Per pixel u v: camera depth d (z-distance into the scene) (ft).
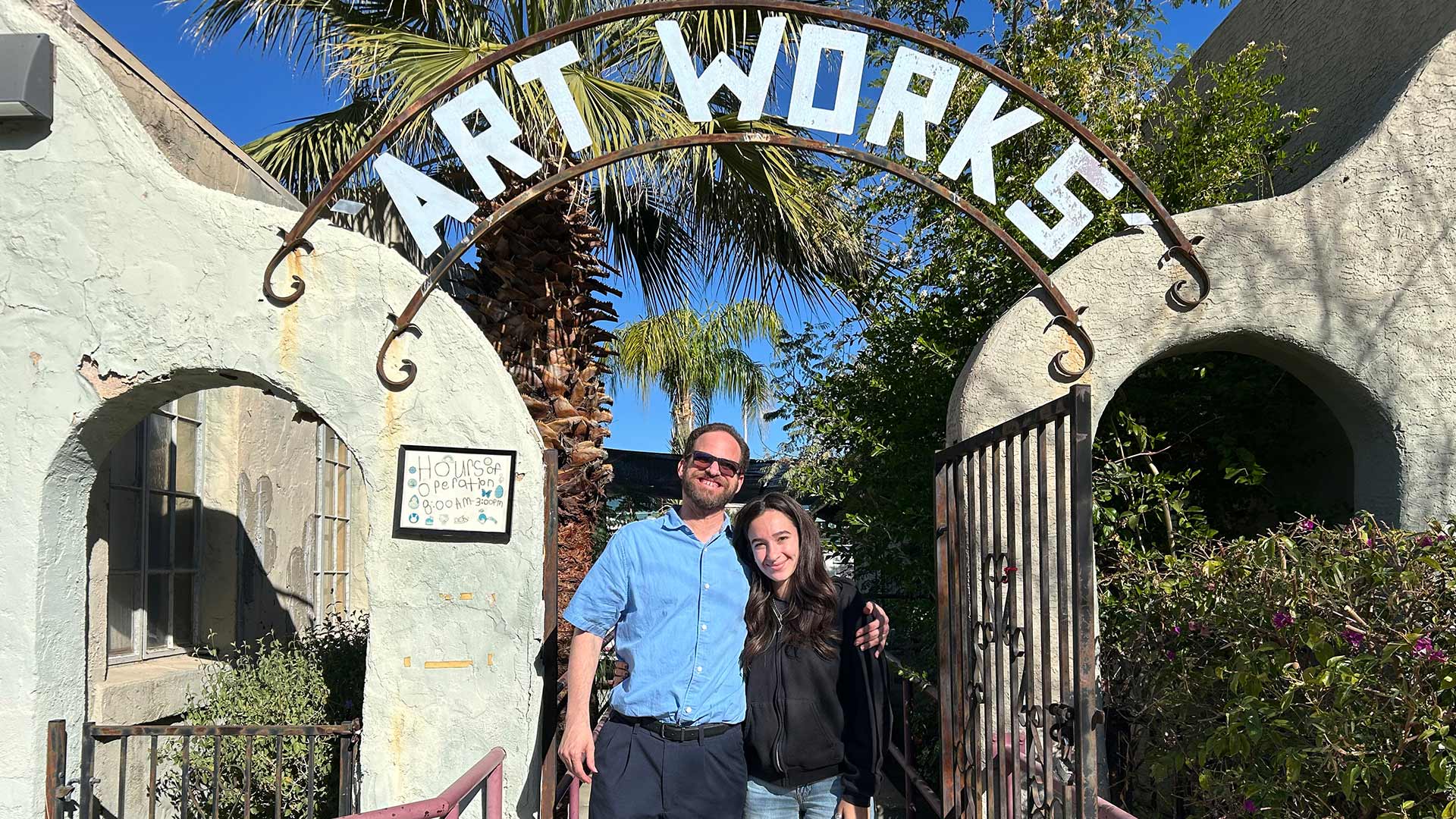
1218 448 15.30
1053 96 20.07
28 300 11.87
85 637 12.45
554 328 18.31
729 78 11.96
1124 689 12.37
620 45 20.89
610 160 11.90
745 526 10.04
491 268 18.35
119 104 12.07
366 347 11.94
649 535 9.95
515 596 11.78
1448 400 12.19
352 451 11.92
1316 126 18.40
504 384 11.96
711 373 47.70
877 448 18.12
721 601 9.73
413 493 11.82
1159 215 12.06
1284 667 9.54
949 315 18.65
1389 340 12.29
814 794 9.62
